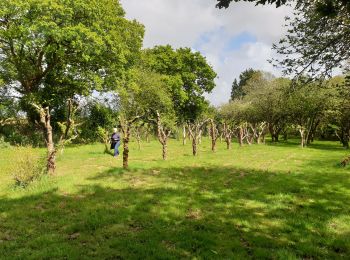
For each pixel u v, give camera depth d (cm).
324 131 4669
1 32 2853
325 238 800
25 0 2772
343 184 1370
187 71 6234
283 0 388
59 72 3522
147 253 707
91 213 970
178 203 1074
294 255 700
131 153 2558
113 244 754
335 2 380
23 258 688
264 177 1526
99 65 3466
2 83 3189
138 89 3834
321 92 2853
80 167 1786
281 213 988
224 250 727
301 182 1413
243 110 5109
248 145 3584
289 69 1016
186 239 778
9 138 3375
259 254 702
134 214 960
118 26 3750
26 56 3195
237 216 954
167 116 4125
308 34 991
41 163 1462
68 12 2908
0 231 846
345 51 934
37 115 3638
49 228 861
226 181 1435
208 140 4547
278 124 4566
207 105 6588
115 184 1337
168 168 1742
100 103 3800
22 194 1187
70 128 1616
